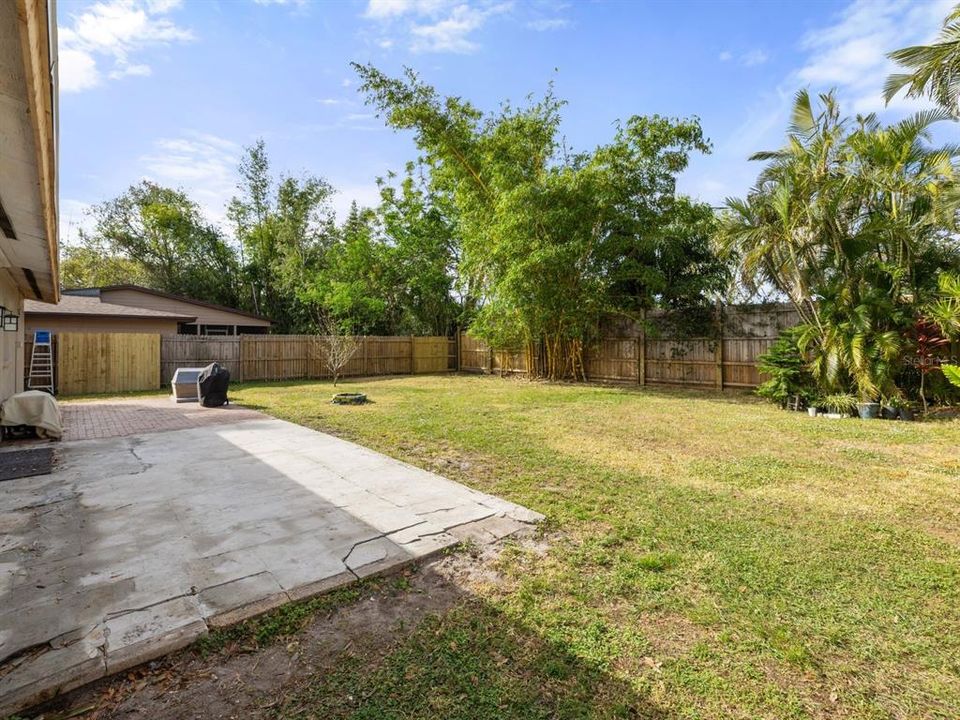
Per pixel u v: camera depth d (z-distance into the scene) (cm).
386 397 1012
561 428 659
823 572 257
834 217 749
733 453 520
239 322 1820
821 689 173
